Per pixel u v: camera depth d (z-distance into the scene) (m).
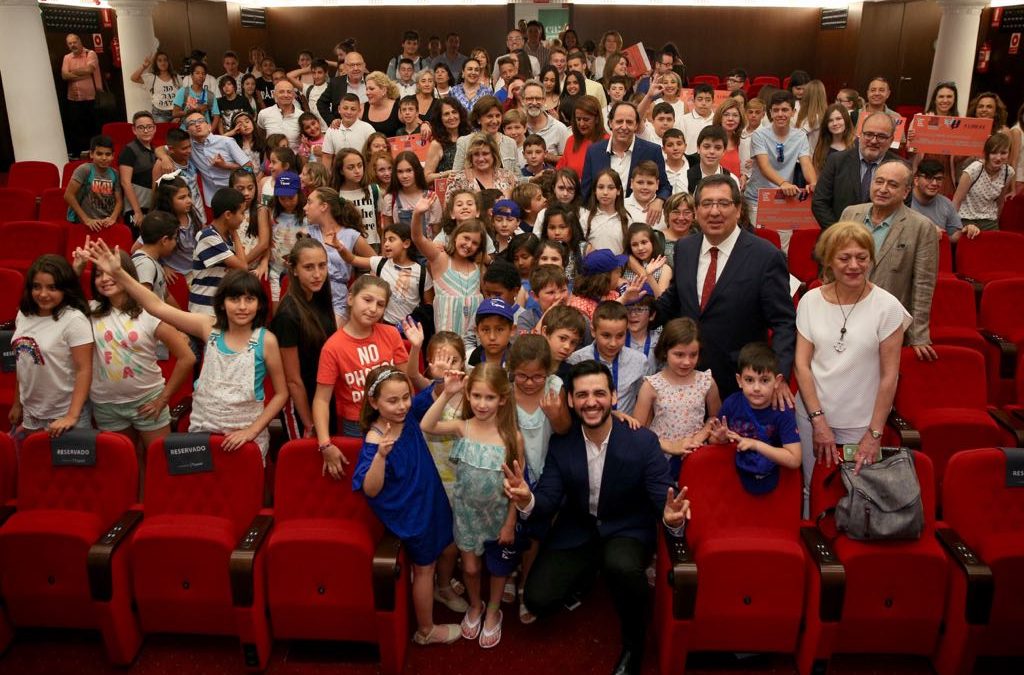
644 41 16.53
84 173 6.95
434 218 5.93
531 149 6.42
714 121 6.66
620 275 4.30
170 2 14.71
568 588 3.34
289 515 3.37
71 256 6.63
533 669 3.31
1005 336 5.16
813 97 6.97
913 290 4.09
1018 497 3.28
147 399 3.94
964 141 6.46
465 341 4.52
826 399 3.46
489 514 3.31
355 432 3.69
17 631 3.50
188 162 6.73
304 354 3.85
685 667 3.30
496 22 16.31
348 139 7.11
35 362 3.73
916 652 3.26
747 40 16.66
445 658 3.36
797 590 3.15
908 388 4.23
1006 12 13.68
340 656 3.39
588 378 3.14
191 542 3.21
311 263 3.79
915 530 3.10
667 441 3.57
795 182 6.54
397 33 16.56
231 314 3.45
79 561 3.28
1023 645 3.18
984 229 6.70
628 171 5.54
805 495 3.66
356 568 3.20
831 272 3.48
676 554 3.15
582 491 3.36
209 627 3.35
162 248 4.63
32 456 3.41
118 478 3.40
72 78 12.28
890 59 15.54
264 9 16.77
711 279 3.71
